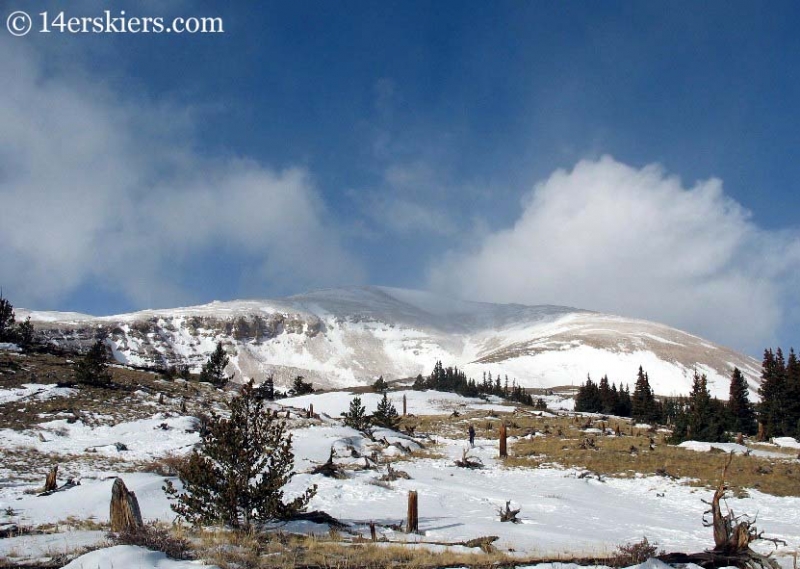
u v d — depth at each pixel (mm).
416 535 19531
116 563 10180
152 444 39906
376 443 50500
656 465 42000
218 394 68000
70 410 45969
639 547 14539
